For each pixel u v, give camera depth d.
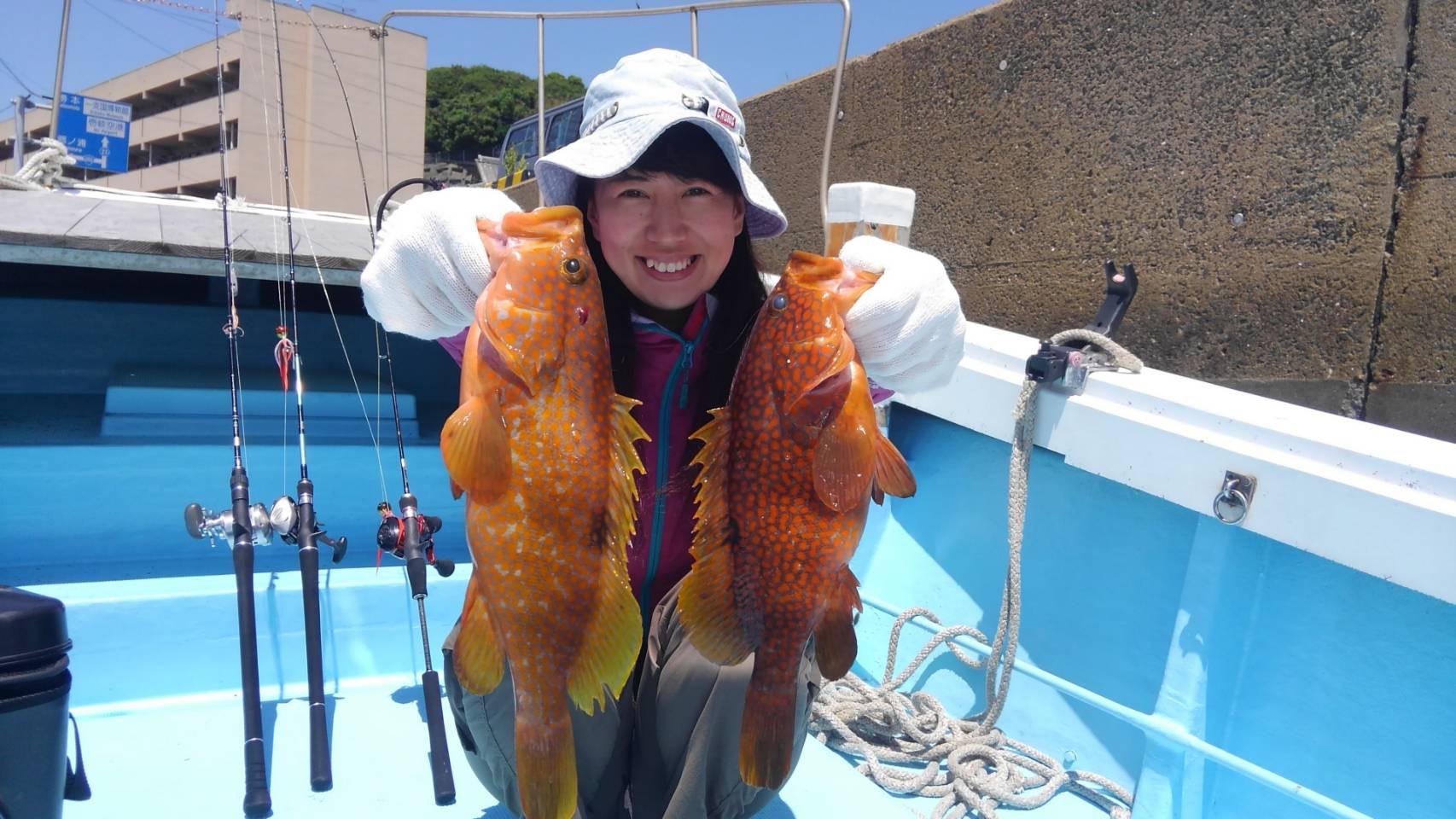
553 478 1.62
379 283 1.72
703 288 1.97
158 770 2.21
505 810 2.10
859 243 1.88
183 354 4.20
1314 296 3.32
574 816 1.82
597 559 1.67
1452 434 2.94
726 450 1.75
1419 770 1.92
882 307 1.70
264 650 2.73
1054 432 2.62
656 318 2.09
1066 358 2.59
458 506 3.74
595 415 1.67
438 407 4.45
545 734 1.63
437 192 1.79
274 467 3.38
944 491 3.23
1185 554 2.45
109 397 3.45
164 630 2.64
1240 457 2.14
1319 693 2.11
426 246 1.68
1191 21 3.67
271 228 3.96
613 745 1.90
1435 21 2.99
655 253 1.88
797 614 1.70
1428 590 1.80
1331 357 3.27
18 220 3.45
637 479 2.06
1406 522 1.84
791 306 1.69
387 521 2.55
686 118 1.75
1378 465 1.92
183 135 55.69
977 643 2.64
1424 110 3.02
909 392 1.96
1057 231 4.25
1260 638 2.24
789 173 6.16
